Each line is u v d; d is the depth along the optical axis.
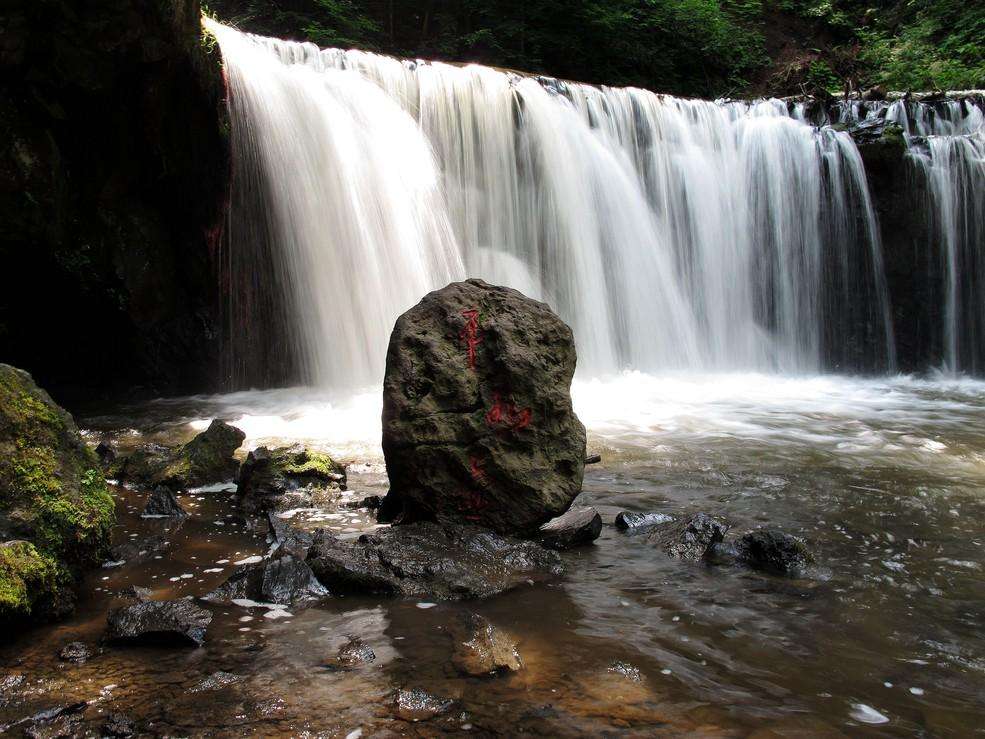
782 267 14.91
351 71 11.62
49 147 8.92
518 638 3.51
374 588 3.99
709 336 14.60
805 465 6.82
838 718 2.89
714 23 23.28
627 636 3.54
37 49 8.45
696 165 14.65
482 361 4.85
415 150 11.86
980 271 15.13
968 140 15.04
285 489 5.57
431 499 4.68
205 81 9.51
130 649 3.37
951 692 3.11
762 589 4.11
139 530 4.89
